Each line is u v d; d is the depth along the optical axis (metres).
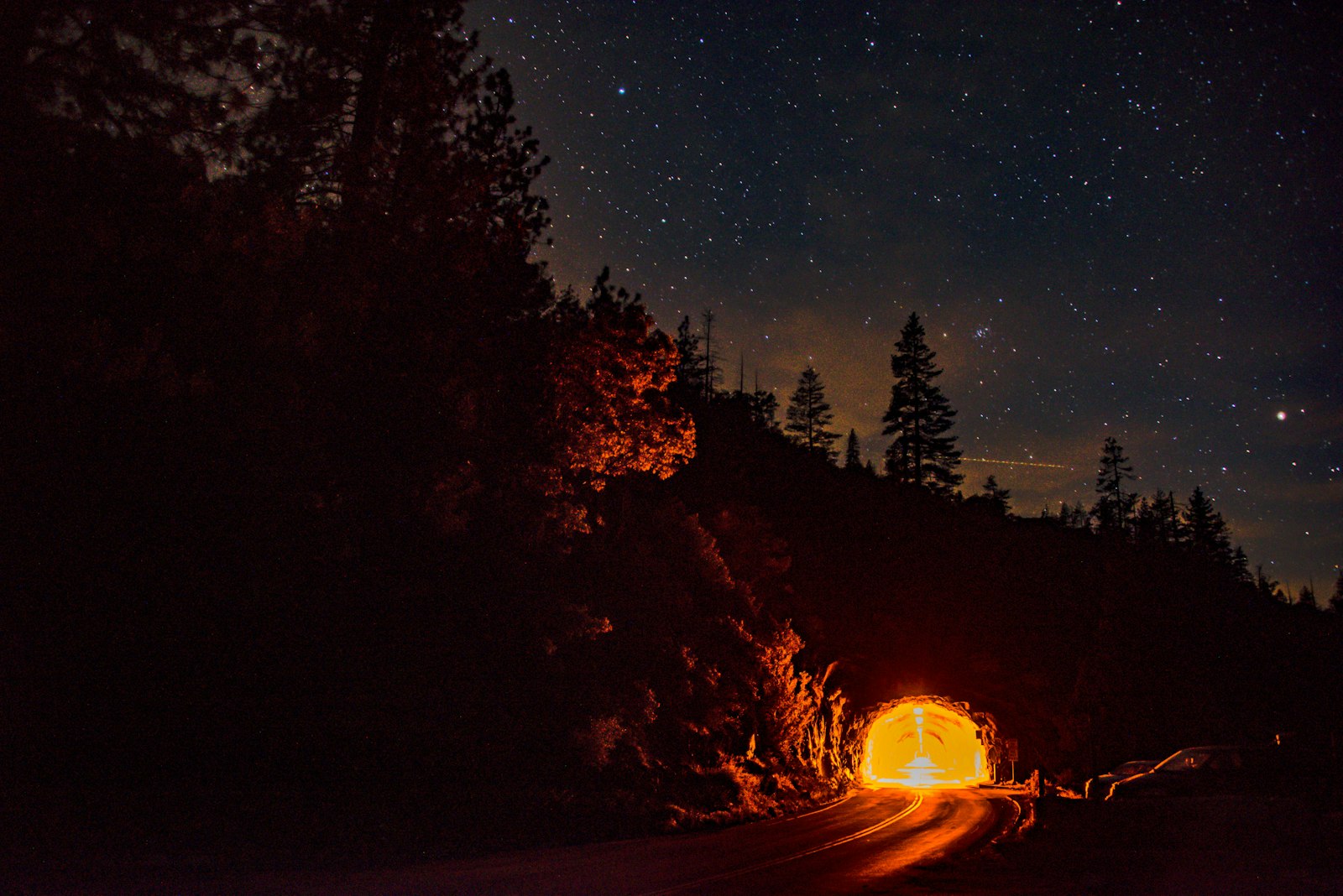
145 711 12.62
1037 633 51.53
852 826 20.89
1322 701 38.53
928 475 84.69
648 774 23.17
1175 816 14.76
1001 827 20.31
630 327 22.81
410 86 15.48
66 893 8.38
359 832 13.30
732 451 48.62
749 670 31.17
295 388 12.17
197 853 10.91
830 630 49.44
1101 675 41.53
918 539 59.34
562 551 18.11
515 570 16.83
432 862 12.33
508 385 17.44
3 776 11.45
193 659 12.51
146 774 12.88
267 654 13.12
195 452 11.37
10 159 10.24
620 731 20.16
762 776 31.06
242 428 11.62
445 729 16.23
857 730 53.88
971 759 65.25
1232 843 14.09
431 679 15.87
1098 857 14.05
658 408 24.72
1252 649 41.06
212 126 12.48
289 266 12.73
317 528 12.88
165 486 11.27
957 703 52.19
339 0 13.87
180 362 11.40
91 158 10.88
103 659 11.83
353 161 14.26
